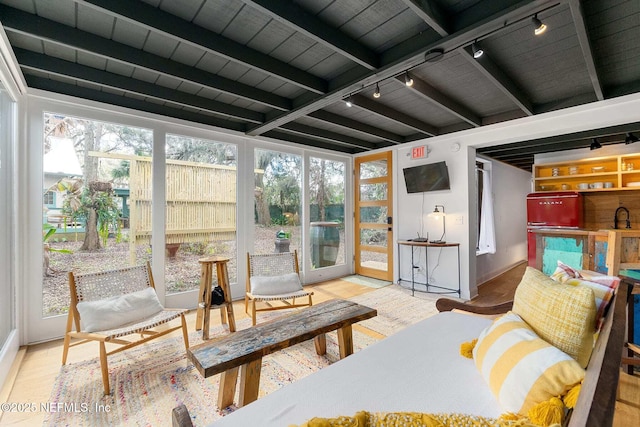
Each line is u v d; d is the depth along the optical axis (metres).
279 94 2.97
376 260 5.04
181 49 2.18
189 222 3.46
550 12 1.71
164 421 1.62
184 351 2.41
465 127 3.81
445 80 2.62
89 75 2.42
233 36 2.03
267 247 4.19
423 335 1.62
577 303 1.08
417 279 4.46
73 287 2.17
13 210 2.33
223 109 3.19
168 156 3.31
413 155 4.44
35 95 2.52
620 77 2.51
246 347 1.58
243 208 3.93
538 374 0.96
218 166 3.71
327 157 5.01
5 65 1.99
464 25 1.74
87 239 2.83
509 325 1.25
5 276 2.22
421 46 1.96
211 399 1.81
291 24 1.72
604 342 0.89
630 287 1.36
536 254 3.65
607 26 1.82
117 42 2.08
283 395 1.12
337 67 2.42
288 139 4.38
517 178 6.51
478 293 4.24
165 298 3.25
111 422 1.61
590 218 4.48
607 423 0.55
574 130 3.08
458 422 0.77
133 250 3.08
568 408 0.88
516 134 3.40
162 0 1.70
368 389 1.15
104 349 1.89
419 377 1.22
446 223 4.13
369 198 5.15
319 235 4.88
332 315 2.07
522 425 0.72
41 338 2.56
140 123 3.10
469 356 1.37
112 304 2.19
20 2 1.70
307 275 4.67
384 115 3.26
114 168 2.98
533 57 2.22
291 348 2.46
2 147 2.18
